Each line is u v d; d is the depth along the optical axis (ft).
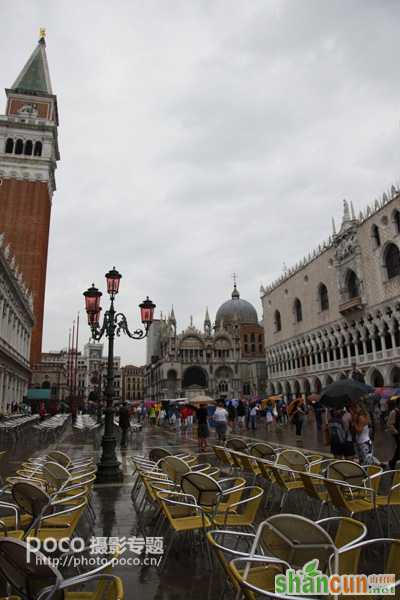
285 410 161.48
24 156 293.43
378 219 187.62
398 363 173.99
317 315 242.78
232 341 413.59
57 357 556.10
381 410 133.69
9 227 279.28
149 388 478.59
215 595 22.00
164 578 24.12
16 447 90.38
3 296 154.10
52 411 226.58
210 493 28.22
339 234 215.31
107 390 56.59
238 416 138.41
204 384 401.08
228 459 48.42
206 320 431.02
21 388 216.74
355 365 187.11
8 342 169.37
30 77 332.60
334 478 33.88
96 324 61.41
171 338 402.11
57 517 29.09
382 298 184.55
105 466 52.29
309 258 255.70
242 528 32.50
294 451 42.50
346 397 58.85
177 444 96.84
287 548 16.87
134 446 92.84
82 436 124.16
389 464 53.93
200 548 28.71
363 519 34.68
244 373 406.41
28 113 319.47
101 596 15.97
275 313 306.35
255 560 15.52
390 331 180.96
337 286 220.23
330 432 53.01
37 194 289.74
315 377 243.40
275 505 39.91
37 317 272.51
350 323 209.77
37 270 276.62
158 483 32.63
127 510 38.32
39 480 34.27
